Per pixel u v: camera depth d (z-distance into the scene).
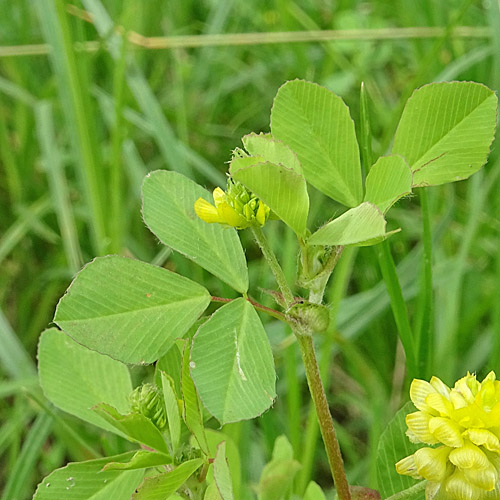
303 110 0.08
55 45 0.17
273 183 0.07
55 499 0.09
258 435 0.16
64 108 0.17
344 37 0.21
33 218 0.20
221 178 0.19
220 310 0.08
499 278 0.15
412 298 0.17
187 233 0.09
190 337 0.09
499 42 0.18
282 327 0.16
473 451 0.07
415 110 0.08
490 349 0.16
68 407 0.09
